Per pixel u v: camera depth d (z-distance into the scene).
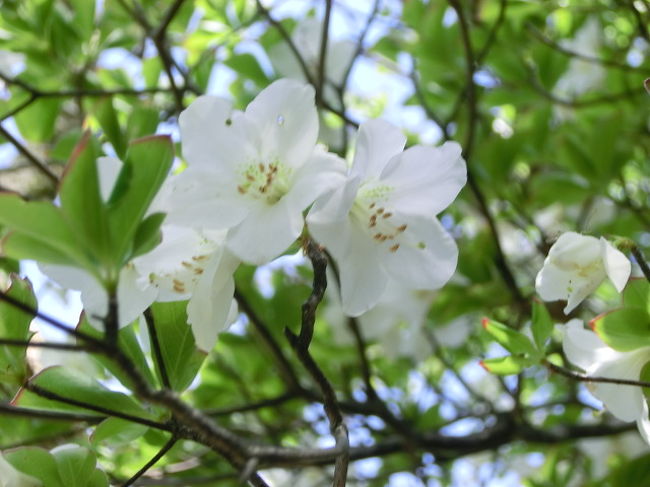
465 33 0.65
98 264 0.44
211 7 0.78
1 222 0.44
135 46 0.78
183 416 0.43
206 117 0.49
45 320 0.43
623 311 0.49
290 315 0.73
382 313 0.75
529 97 0.75
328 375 0.80
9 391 0.55
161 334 0.50
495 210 0.81
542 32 0.79
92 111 0.66
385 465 0.84
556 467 0.76
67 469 0.50
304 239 0.49
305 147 0.49
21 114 0.67
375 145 0.49
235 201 0.48
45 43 0.70
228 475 0.63
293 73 0.74
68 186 0.44
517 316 0.70
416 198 0.50
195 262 0.49
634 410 0.50
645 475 0.65
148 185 0.45
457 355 0.91
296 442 0.81
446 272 0.50
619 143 0.73
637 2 0.73
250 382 0.77
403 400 0.87
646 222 0.73
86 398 0.49
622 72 0.76
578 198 0.74
